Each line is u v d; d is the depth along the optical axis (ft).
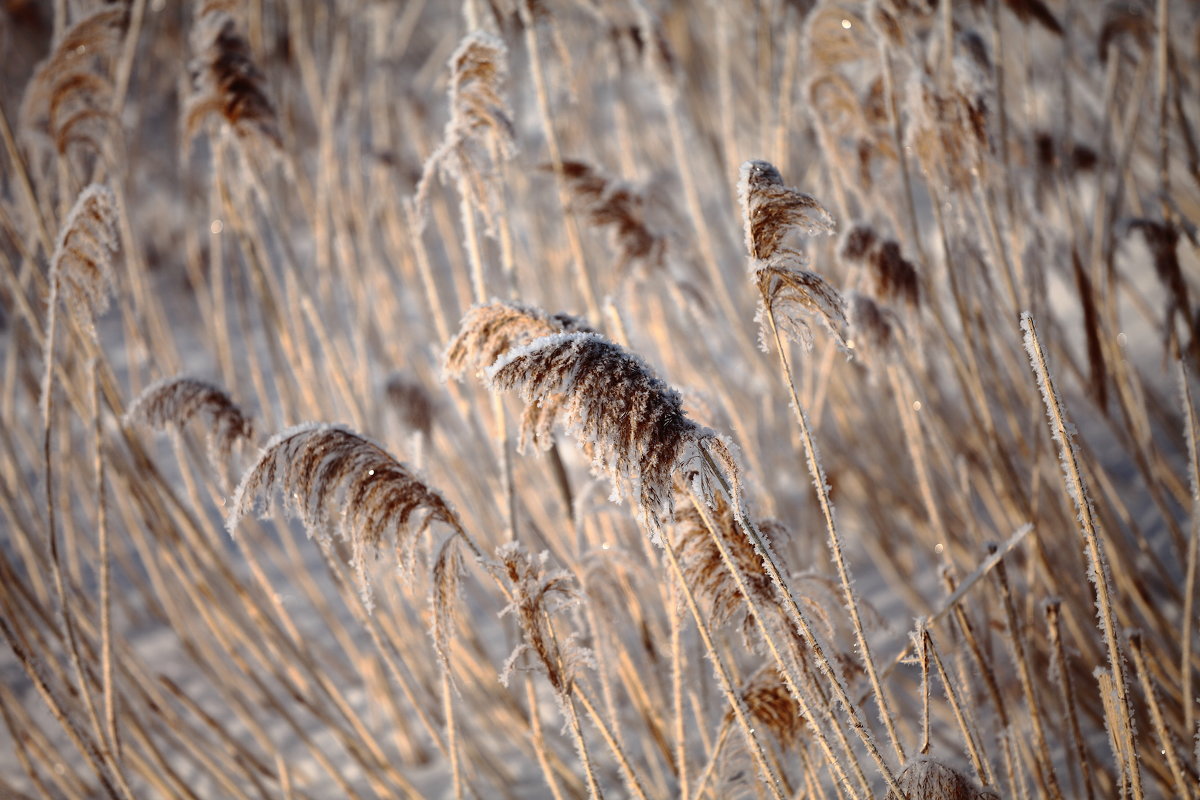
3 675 13.76
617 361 8.19
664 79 11.89
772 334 8.54
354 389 12.54
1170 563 12.01
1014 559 10.88
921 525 11.90
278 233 10.95
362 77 17.57
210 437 9.55
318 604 12.18
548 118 10.52
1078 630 10.27
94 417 9.70
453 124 9.54
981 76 9.95
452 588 8.72
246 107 10.64
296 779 11.68
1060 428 8.50
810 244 11.10
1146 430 10.91
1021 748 9.46
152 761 10.57
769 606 8.84
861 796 8.95
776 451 12.19
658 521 8.41
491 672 11.26
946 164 10.06
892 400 12.37
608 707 9.55
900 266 9.98
